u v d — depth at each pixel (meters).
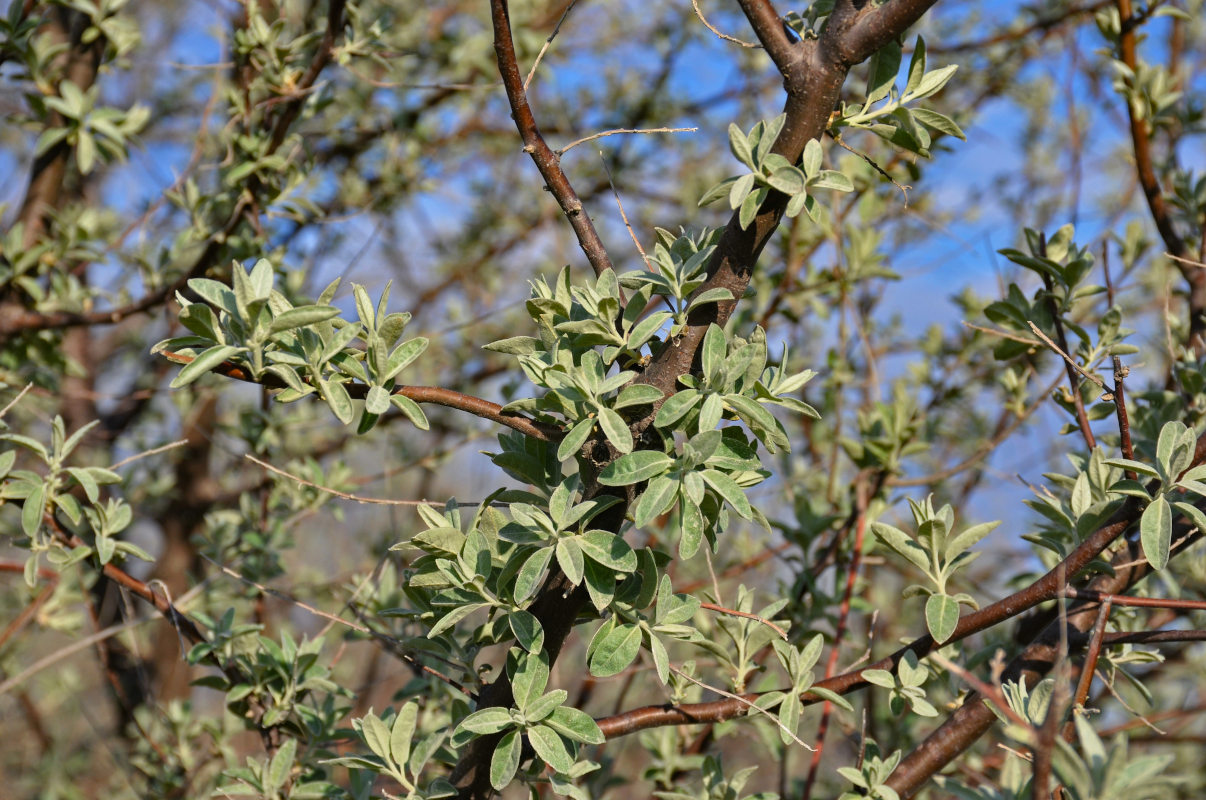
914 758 0.95
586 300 0.87
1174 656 1.50
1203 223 1.23
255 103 1.38
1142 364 1.07
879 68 0.88
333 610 1.58
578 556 0.84
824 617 1.25
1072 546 0.98
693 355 0.87
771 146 0.86
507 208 2.45
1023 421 1.38
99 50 1.43
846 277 1.45
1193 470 0.88
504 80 0.89
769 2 0.87
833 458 1.44
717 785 1.01
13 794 2.00
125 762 1.54
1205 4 1.57
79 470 0.99
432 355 2.21
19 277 1.32
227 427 1.49
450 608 0.91
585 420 0.85
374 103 2.02
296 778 1.08
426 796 0.90
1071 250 1.11
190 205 1.39
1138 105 1.21
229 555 1.39
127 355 2.39
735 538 1.68
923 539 0.93
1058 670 0.81
